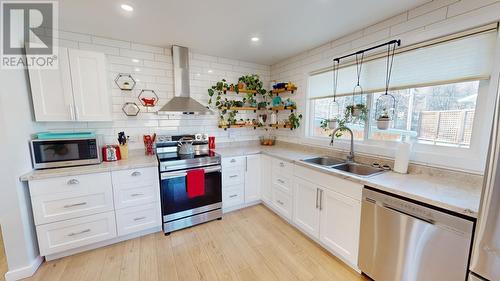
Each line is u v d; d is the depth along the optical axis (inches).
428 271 50.3
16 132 66.7
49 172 71.1
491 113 54.0
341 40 93.8
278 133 138.5
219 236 90.7
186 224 96.6
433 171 66.2
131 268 71.2
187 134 116.1
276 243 85.6
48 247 71.9
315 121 114.2
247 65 133.1
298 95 120.0
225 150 118.0
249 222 102.6
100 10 69.7
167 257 76.9
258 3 66.4
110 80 95.8
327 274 68.9
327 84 102.8
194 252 79.9
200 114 113.4
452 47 60.4
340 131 96.2
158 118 108.6
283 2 65.5
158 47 105.4
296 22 78.9
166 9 69.7
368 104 86.4
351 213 68.1
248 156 114.7
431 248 49.3
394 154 76.1
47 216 71.0
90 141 81.4
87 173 75.3
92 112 84.2
